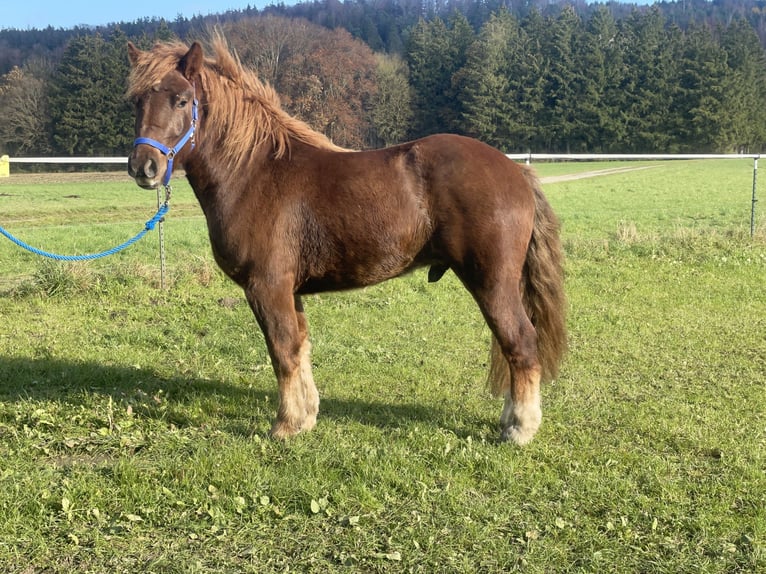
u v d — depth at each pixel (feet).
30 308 24.40
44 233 46.16
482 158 12.44
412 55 192.03
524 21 220.64
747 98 183.11
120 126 148.77
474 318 23.53
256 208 12.54
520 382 12.73
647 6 226.17
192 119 12.62
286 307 12.71
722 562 9.31
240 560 9.53
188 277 28.48
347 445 12.93
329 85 154.71
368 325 22.68
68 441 13.05
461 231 12.19
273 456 12.53
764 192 81.35
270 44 149.79
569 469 11.98
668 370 17.62
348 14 274.36
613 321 22.48
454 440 13.21
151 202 71.92
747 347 19.47
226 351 19.86
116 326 22.41
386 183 12.35
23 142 150.61
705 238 34.83
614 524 10.30
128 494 11.02
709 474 11.77
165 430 13.93
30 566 9.39
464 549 9.73
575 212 63.10
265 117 13.12
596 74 183.21
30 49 193.57
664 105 182.39
